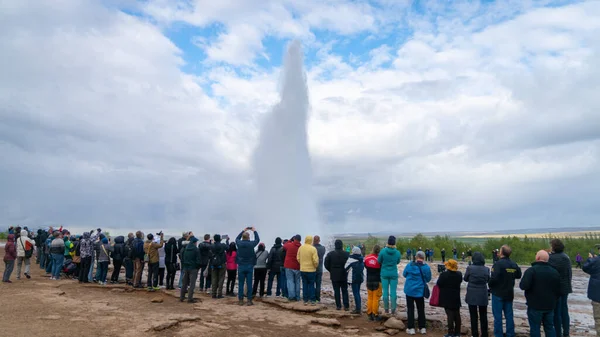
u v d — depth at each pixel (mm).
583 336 10094
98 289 14250
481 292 8953
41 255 21578
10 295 11695
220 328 8820
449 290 9227
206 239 13461
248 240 12344
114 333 7844
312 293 11953
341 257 11680
